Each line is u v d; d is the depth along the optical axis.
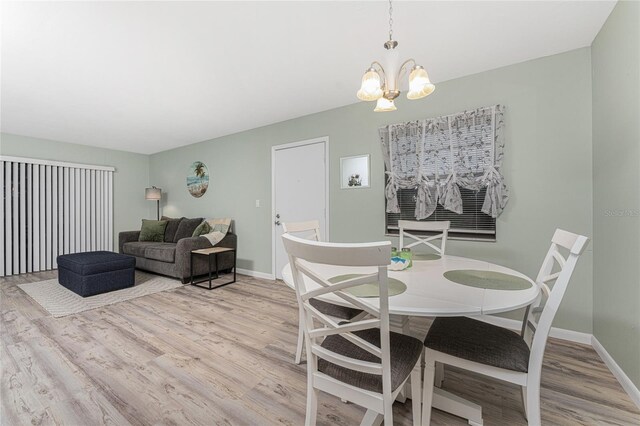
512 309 1.01
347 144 3.26
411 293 1.15
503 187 2.35
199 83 2.67
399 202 2.95
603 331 1.87
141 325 2.43
